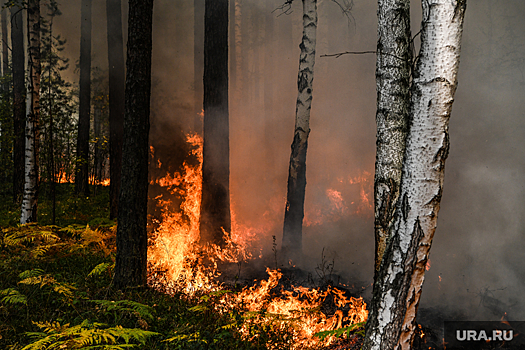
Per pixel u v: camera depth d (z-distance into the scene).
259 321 4.53
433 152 2.51
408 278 2.55
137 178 5.49
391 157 3.60
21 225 8.02
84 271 6.18
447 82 2.48
